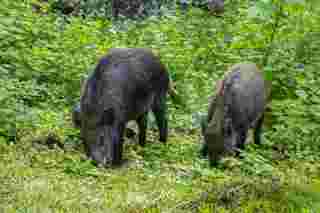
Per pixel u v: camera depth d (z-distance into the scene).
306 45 13.17
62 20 16.55
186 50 15.63
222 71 14.74
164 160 10.22
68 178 7.97
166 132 11.31
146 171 9.35
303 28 14.22
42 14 17.36
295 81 12.27
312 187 4.70
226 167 9.74
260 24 15.62
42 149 9.27
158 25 17.83
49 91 12.23
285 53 13.12
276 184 6.07
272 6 11.63
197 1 20.36
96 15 18.69
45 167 8.41
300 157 11.01
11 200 6.20
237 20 18.75
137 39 16.16
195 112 12.84
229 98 10.59
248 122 11.02
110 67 9.95
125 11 19.05
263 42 14.12
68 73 12.77
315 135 11.51
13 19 13.42
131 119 10.19
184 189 7.67
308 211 4.52
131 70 10.15
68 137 10.24
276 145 11.62
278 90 12.30
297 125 11.27
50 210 6.03
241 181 6.49
